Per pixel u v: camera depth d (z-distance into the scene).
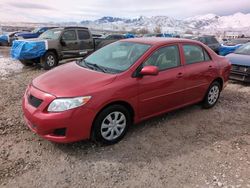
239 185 3.29
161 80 4.47
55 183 3.18
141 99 4.24
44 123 3.54
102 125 3.87
